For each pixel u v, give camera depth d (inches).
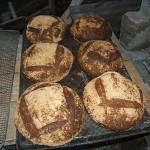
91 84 23.8
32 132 20.6
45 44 27.5
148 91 28.0
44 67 25.7
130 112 21.8
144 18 32.3
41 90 22.2
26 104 21.7
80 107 22.4
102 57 26.9
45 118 20.6
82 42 31.8
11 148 26.9
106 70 26.6
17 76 29.1
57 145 21.0
